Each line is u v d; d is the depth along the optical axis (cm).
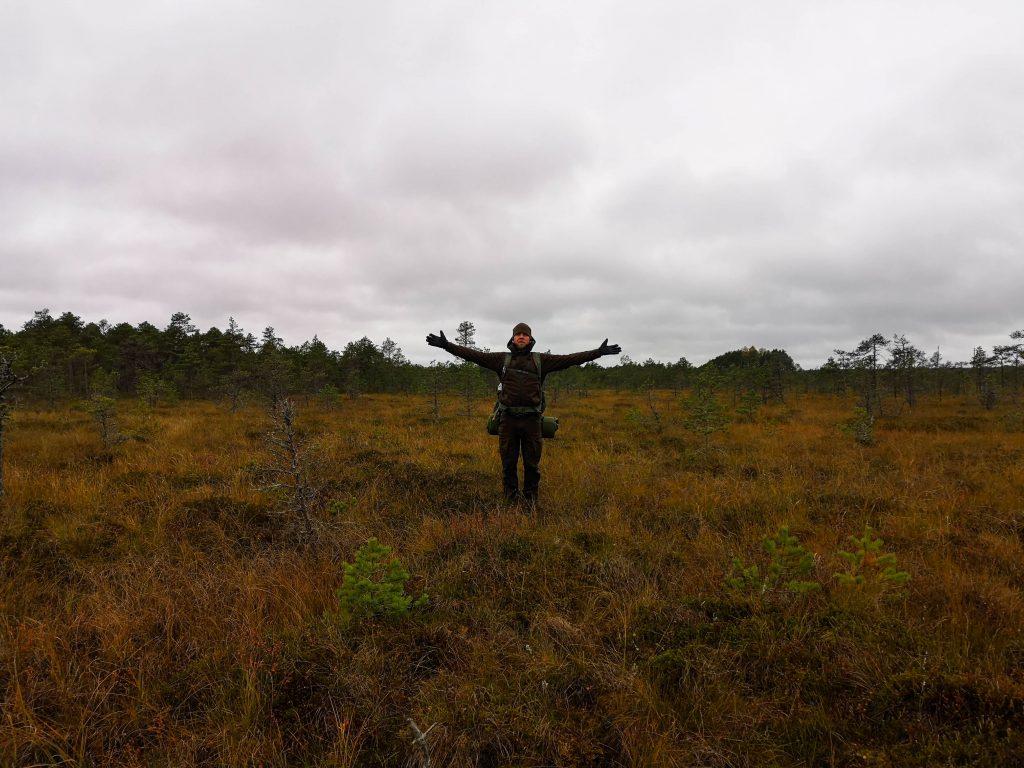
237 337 3444
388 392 3238
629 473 663
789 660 246
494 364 516
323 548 387
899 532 432
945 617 272
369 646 254
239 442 898
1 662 236
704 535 425
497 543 398
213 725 205
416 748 187
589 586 330
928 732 194
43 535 410
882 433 1171
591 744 193
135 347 3334
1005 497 546
